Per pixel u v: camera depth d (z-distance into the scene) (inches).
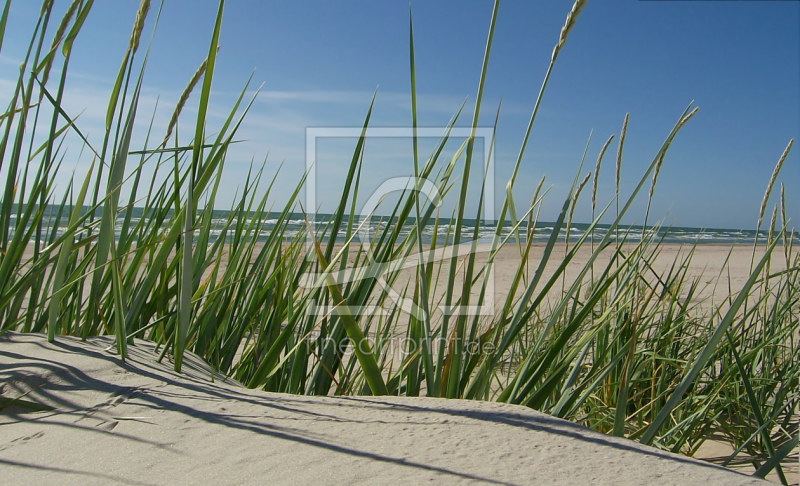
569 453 35.8
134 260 62.1
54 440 36.6
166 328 65.4
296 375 60.3
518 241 52.7
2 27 50.1
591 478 32.4
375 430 39.1
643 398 85.6
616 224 50.3
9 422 39.6
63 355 51.0
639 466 34.2
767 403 77.8
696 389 75.4
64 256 53.1
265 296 70.7
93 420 39.6
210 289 67.2
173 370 52.6
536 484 31.5
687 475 33.2
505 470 33.1
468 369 52.7
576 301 70.7
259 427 39.2
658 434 69.6
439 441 37.3
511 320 51.9
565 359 55.1
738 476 33.2
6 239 56.1
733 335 76.8
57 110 51.4
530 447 36.6
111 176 51.3
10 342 53.5
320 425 39.9
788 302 78.4
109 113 51.8
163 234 62.6
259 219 76.2
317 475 32.2
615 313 64.4
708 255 475.5
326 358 60.6
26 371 45.8
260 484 31.1
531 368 52.7
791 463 66.4
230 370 68.2
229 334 71.6
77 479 31.6
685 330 90.1
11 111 51.4
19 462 33.6
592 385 52.6
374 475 32.3
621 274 71.4
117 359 52.3
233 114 55.8
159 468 33.0
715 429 76.4
